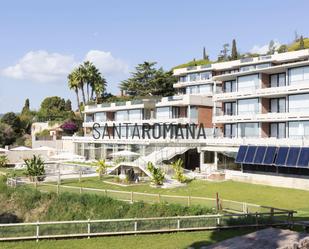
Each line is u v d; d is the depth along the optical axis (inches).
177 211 1250.0
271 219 1092.5
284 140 1895.9
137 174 2054.6
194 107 2662.4
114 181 1979.6
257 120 2113.7
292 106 1989.4
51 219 1565.0
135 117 3102.9
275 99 2140.7
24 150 3097.9
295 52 2778.1
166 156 2324.1
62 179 2076.8
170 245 929.5
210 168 2292.1
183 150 2358.5
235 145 2165.4
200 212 1205.1
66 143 3526.1
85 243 946.7
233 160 2185.0
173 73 4087.1
